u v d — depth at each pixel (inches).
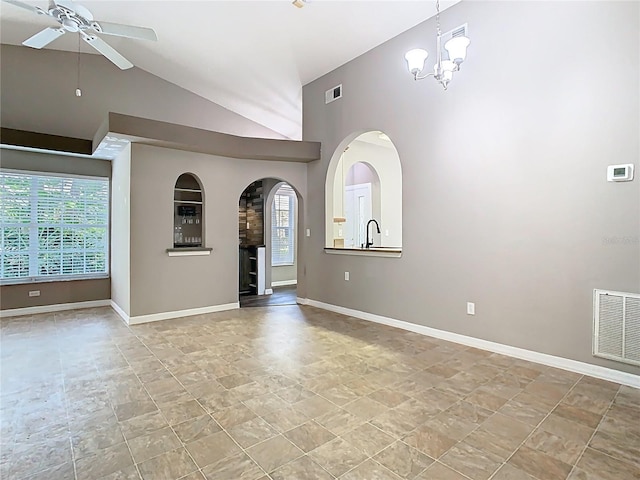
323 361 124.4
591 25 108.5
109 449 74.2
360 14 152.3
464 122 139.9
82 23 112.3
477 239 137.3
